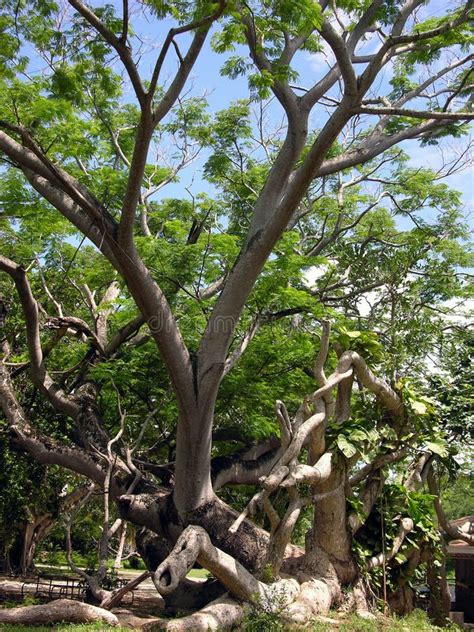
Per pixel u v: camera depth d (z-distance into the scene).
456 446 18.22
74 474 23.75
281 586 13.43
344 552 15.02
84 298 23.33
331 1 14.42
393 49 15.90
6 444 19.39
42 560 38.12
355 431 15.09
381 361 16.38
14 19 14.35
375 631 12.57
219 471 18.00
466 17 13.11
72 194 14.18
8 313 20.89
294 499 14.02
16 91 16.20
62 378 19.00
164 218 22.70
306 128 16.17
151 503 15.41
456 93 17.27
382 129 19.45
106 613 12.71
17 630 11.52
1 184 19.14
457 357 19.55
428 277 20.39
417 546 15.94
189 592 15.33
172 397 19.48
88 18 12.20
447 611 16.92
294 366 20.67
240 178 23.11
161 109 13.09
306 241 26.33
